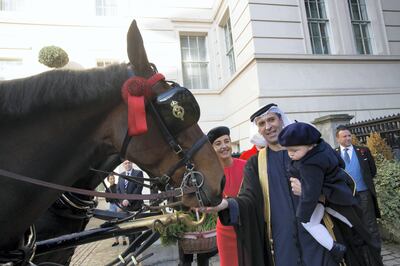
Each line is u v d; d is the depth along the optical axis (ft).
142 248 10.15
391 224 18.95
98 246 24.35
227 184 10.62
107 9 40.29
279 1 32.04
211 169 5.92
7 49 35.68
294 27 32.09
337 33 33.65
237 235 7.72
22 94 5.30
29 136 5.29
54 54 31.99
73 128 5.51
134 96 5.50
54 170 5.44
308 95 30.96
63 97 5.41
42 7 37.45
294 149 7.14
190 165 5.81
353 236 7.14
